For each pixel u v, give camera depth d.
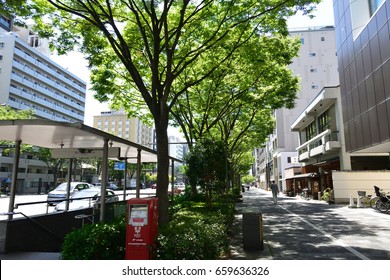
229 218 10.20
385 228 10.88
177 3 10.27
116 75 13.31
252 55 11.73
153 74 8.76
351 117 21.83
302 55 54.91
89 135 8.03
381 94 17.23
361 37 19.86
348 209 18.16
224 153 12.73
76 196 16.97
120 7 10.29
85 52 10.36
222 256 6.82
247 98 16.66
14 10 8.42
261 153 91.12
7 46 61.62
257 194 45.75
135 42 11.13
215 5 10.32
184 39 11.75
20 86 64.38
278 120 54.72
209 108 17.06
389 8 16.06
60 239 9.34
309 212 16.78
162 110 8.74
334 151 28.34
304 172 36.94
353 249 7.60
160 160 8.38
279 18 10.36
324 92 27.55
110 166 64.50
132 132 118.88
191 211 10.16
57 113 77.12
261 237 7.57
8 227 7.43
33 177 61.06
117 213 11.83
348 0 22.17
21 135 8.12
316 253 7.19
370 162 26.25
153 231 5.33
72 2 9.27
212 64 12.96
